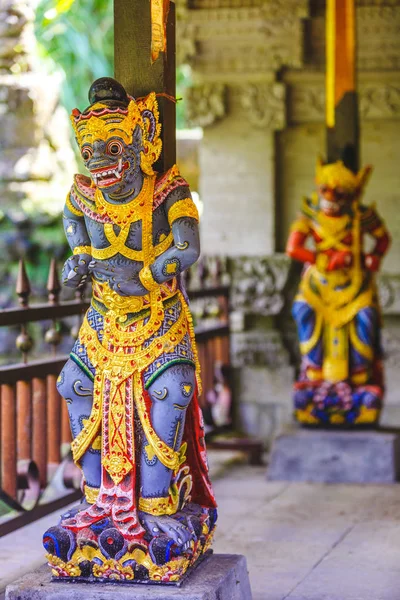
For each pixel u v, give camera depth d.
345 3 8.49
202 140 10.77
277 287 10.62
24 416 6.64
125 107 4.56
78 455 4.77
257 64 10.48
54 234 12.09
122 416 4.62
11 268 11.95
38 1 12.96
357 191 8.45
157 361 4.62
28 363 6.67
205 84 10.62
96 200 4.62
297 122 10.75
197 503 5.01
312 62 10.52
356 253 8.52
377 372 8.88
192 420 4.93
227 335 10.18
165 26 4.91
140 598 4.46
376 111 10.50
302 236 8.60
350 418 8.67
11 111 12.80
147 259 4.59
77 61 15.00
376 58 10.40
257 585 5.66
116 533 4.59
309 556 6.26
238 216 10.72
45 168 12.82
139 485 4.66
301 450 8.55
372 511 7.41
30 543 6.65
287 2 10.31
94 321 4.77
